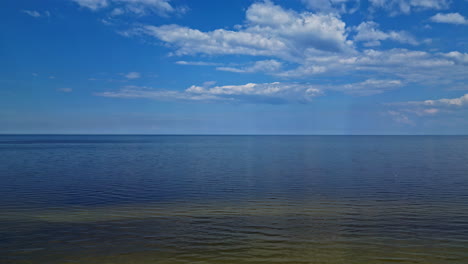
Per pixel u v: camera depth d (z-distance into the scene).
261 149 114.62
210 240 15.58
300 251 14.13
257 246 14.77
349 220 19.14
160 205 23.41
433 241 15.33
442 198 25.64
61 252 14.02
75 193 27.98
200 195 27.36
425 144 163.25
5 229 17.27
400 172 43.28
